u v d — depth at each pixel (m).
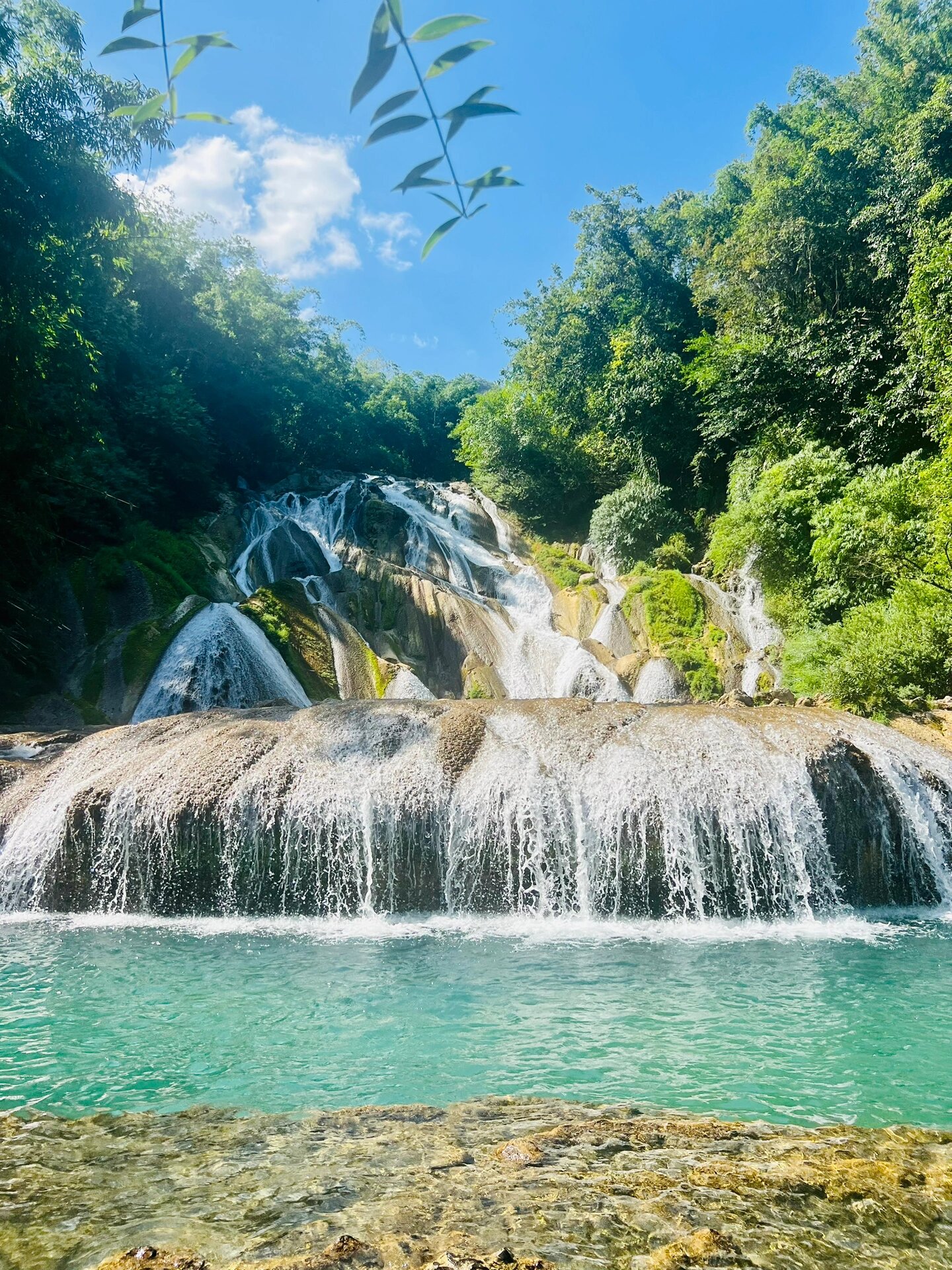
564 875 7.98
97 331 22.70
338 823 8.17
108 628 17.55
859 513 15.73
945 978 5.88
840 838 8.22
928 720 11.24
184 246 33.56
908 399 19.91
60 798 8.95
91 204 15.04
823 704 12.82
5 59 13.94
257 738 9.34
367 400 52.22
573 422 35.41
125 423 24.95
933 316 19.11
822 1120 3.51
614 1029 4.81
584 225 40.47
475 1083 3.99
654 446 31.09
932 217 21.62
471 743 9.05
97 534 20.70
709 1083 3.96
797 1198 2.39
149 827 8.32
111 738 10.14
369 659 18.44
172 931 7.45
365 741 9.20
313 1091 3.90
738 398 26.42
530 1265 1.97
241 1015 5.11
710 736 8.87
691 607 21.12
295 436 39.75
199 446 26.58
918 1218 2.27
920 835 8.31
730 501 24.11
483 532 29.30
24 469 15.59
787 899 7.84
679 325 36.44
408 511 27.56
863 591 15.88
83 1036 4.75
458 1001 5.38
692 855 7.88
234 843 8.21
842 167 27.81
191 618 16.84
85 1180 2.64
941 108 22.77
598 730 9.19
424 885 8.09
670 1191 2.43
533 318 41.94
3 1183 2.61
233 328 36.47
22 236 14.19
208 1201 2.44
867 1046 4.47
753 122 38.62
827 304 28.16
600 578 24.75
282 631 17.66
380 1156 2.80
